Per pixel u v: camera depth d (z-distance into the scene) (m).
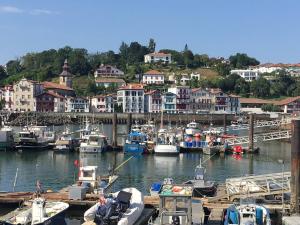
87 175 56.62
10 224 37.84
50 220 39.38
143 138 100.00
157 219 40.25
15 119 182.38
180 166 82.62
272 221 44.41
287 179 50.62
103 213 39.16
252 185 49.88
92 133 105.81
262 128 152.00
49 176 71.69
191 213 37.91
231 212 40.06
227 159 92.12
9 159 88.69
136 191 46.50
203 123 194.62
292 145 44.75
